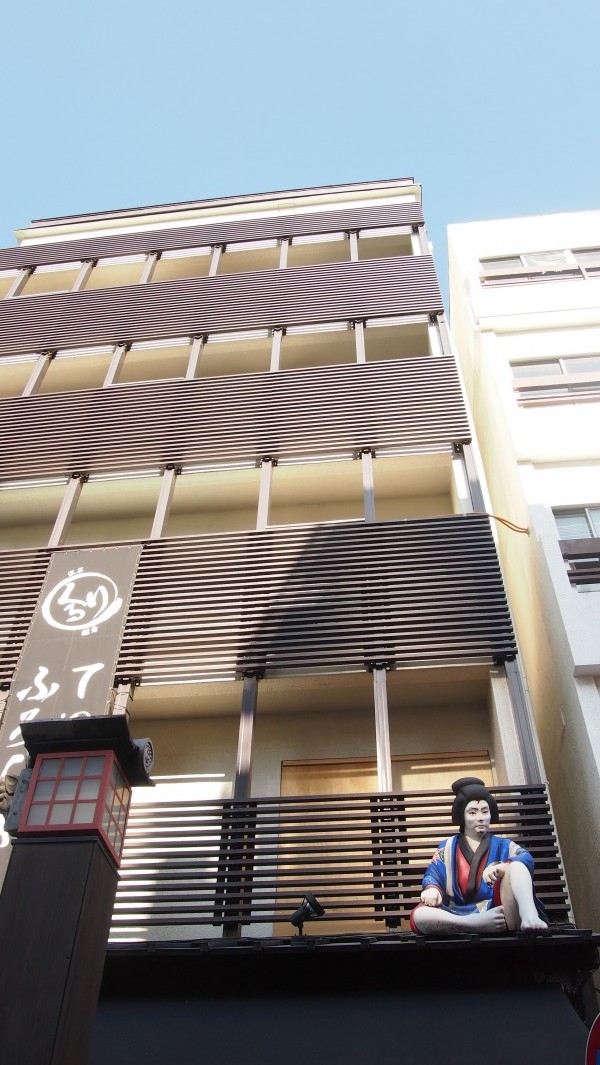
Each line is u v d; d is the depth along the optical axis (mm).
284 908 7926
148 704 10680
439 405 13523
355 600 10578
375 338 16234
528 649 12250
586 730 8758
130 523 14344
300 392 14203
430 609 10398
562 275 15586
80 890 4949
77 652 10359
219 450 13344
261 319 16422
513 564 12961
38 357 16656
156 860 9625
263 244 19078
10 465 13672
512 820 8289
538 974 7027
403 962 7086
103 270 19422
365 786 10367
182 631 10516
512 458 12164
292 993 7195
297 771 10570
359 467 13141
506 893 7047
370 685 10234
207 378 14828
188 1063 6082
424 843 8141
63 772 5598
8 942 4750
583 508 11078
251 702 9758
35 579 11469
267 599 10734
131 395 14758
